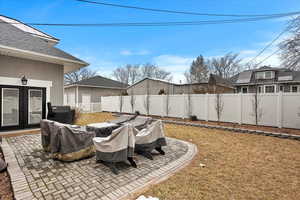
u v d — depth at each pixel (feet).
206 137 23.40
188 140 21.76
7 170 11.73
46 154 15.12
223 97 32.48
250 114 29.09
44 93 27.35
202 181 10.59
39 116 26.84
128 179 10.74
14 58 24.21
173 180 10.72
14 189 9.25
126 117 25.67
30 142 19.06
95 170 12.02
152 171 12.01
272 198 8.80
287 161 14.19
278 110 26.14
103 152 12.29
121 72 140.77
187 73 117.70
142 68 135.85
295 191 9.48
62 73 29.71
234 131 27.07
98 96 73.15
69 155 13.25
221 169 12.51
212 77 62.64
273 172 11.99
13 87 24.17
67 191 9.21
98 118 44.55
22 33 29.43
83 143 14.21
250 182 10.50
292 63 31.86
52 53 27.17
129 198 8.66
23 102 25.12
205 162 13.97
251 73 76.18
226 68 100.01
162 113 43.21
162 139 15.75
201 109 35.94
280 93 25.93
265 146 18.86
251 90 73.77
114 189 9.50
